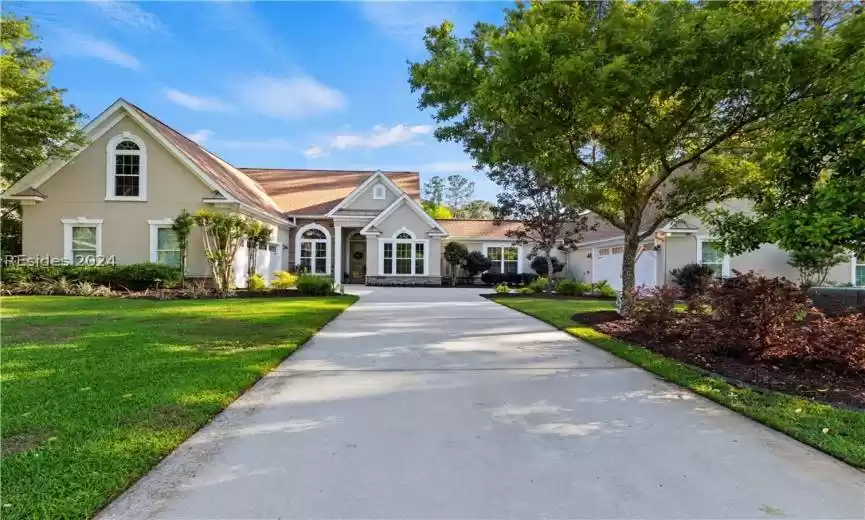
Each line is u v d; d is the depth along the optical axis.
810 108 5.65
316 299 15.14
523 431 3.80
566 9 7.91
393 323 9.99
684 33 6.52
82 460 3.10
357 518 2.53
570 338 8.23
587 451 3.41
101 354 6.28
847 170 4.96
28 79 17.08
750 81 6.34
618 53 6.99
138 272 16.58
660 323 7.70
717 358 6.30
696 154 8.53
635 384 5.24
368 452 3.37
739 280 6.52
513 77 7.26
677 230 17.02
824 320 6.18
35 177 17.73
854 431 3.70
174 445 3.41
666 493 2.81
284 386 5.09
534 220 19.34
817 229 4.68
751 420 4.08
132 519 2.50
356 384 5.18
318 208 26.11
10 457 3.12
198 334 7.92
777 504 2.69
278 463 3.18
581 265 25.66
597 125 8.30
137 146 18.00
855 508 2.65
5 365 5.63
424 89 11.49
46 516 2.48
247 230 17.14
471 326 9.63
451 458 3.28
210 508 2.61
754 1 6.50
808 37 6.49
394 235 24.91
